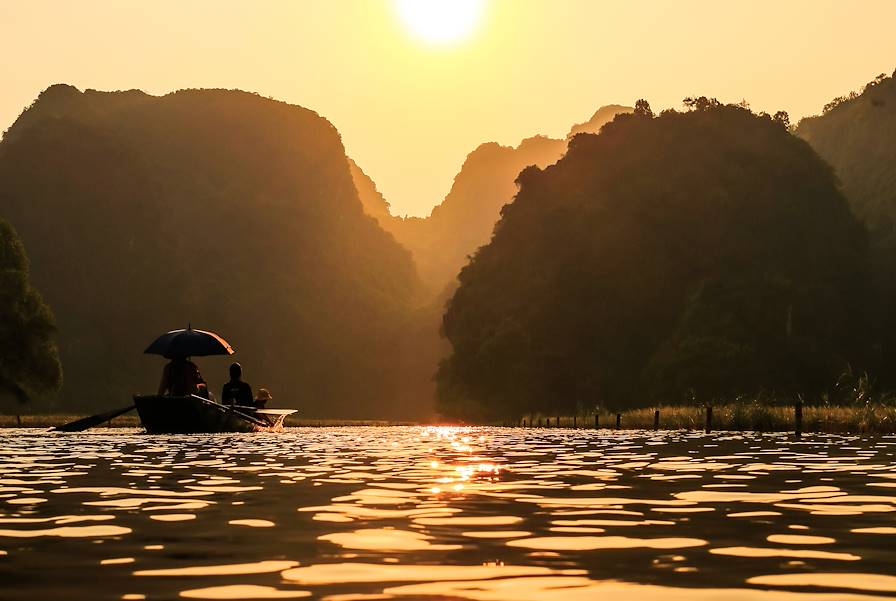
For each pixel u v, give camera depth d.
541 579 4.44
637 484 9.47
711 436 25.00
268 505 7.60
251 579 4.45
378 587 4.25
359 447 18.22
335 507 7.45
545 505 7.54
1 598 4.02
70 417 58.56
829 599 3.99
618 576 4.52
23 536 5.87
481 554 5.16
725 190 126.31
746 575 4.54
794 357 110.44
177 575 4.55
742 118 136.12
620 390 117.62
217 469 11.77
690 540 5.66
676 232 124.19
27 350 64.50
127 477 10.52
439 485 9.41
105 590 4.20
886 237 140.38
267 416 30.12
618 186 131.00
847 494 8.40
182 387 28.20
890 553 5.19
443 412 130.25
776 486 9.20
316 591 4.16
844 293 123.25
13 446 18.30
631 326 121.50
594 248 125.88
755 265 120.69
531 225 134.38
